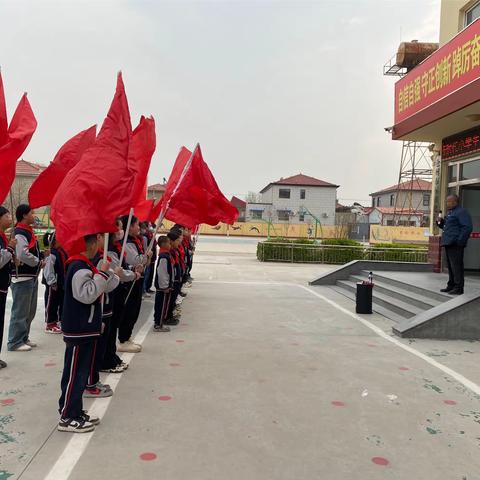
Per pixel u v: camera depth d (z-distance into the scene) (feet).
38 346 20.56
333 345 22.18
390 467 11.00
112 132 12.92
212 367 18.25
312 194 198.59
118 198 12.66
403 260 73.31
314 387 16.30
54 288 22.15
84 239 12.35
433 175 42.75
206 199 23.32
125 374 17.08
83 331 12.10
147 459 10.98
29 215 19.29
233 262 69.87
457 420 13.79
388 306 31.60
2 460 10.74
